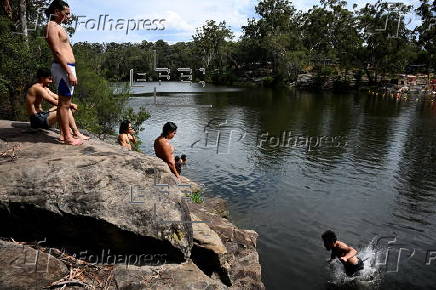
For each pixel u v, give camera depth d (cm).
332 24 7406
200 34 8100
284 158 1866
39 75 550
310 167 1697
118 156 471
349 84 6412
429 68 5997
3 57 1407
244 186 1430
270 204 1241
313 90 6512
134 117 1933
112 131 1950
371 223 1084
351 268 796
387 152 1980
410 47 5750
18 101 1528
